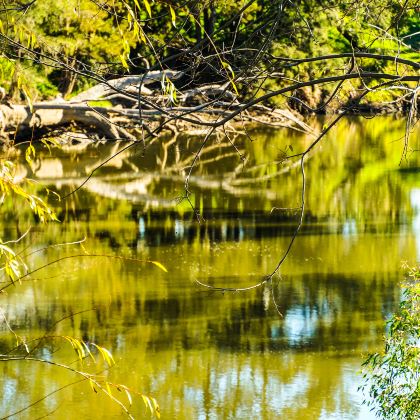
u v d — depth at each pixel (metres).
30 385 12.73
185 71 6.42
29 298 16.72
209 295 17.41
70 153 37.88
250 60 6.77
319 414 12.08
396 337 10.80
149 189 30.44
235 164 36.59
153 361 13.93
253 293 17.55
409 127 5.74
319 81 5.77
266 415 12.05
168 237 22.70
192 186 31.16
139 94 5.45
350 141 44.81
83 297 17.00
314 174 34.03
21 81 5.73
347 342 14.72
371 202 28.08
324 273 19.17
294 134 45.66
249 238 22.77
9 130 34.78
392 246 21.77
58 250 20.77
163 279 18.50
